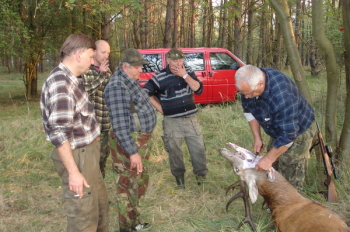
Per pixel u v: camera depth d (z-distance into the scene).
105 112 3.54
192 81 3.71
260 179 2.79
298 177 3.31
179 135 3.90
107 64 3.29
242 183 2.91
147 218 3.37
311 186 3.77
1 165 4.87
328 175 3.47
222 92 8.62
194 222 3.23
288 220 2.54
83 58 2.23
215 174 4.34
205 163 4.03
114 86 2.73
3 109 9.70
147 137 2.93
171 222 3.26
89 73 3.07
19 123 6.87
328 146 3.49
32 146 5.55
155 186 4.09
